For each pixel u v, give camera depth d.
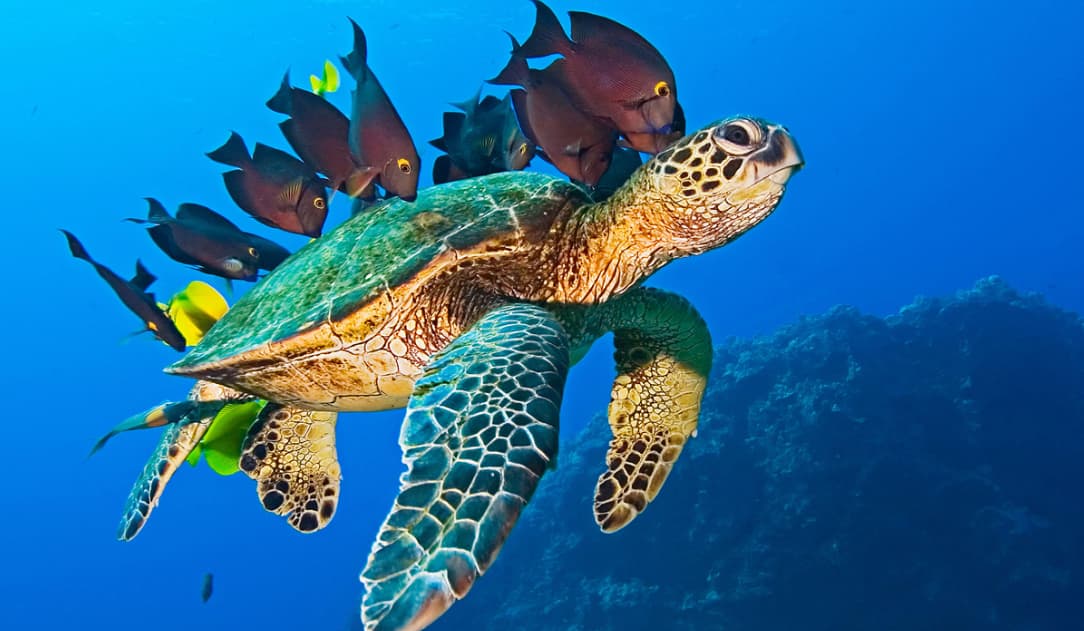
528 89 3.71
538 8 3.56
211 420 5.32
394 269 4.14
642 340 5.21
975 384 19.66
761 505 17.73
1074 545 17.11
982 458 18.48
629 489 4.99
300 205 4.33
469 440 2.75
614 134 3.87
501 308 4.02
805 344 21.02
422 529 2.46
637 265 4.61
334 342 4.13
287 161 4.25
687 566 18.00
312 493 5.36
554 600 19.73
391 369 4.27
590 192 5.00
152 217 4.45
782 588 16.41
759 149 3.99
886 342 20.59
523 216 4.39
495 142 5.08
